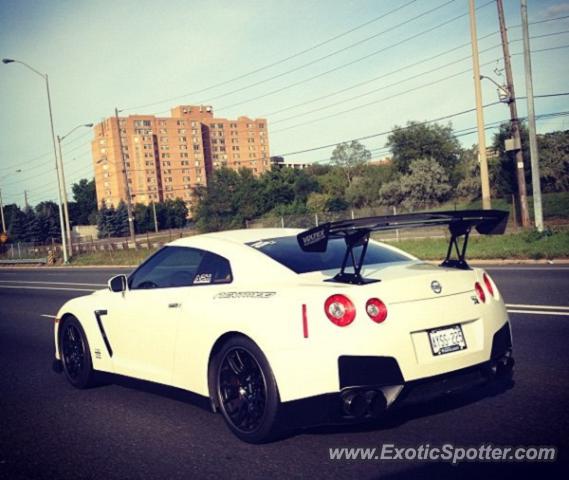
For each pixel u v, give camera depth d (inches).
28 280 980.6
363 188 2755.9
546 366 204.7
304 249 149.9
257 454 143.6
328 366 133.9
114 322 202.1
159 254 201.2
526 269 513.3
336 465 133.6
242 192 2600.9
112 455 151.6
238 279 165.0
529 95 789.9
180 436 161.9
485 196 864.3
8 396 221.9
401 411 166.6
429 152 2406.5
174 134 5836.6
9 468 147.7
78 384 224.4
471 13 866.8
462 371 145.0
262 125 6550.2
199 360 164.2
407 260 178.9
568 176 1663.4
